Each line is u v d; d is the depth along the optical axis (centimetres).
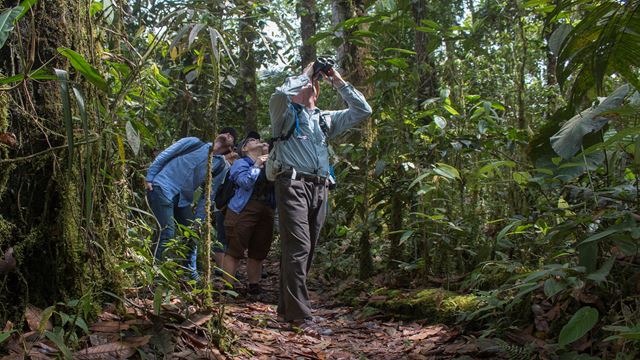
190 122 640
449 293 393
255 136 514
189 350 264
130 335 252
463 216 457
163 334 258
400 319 396
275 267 658
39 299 241
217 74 275
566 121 310
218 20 278
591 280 269
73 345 228
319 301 483
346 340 358
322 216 402
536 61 571
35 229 242
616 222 276
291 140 383
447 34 443
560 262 335
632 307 267
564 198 348
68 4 261
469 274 417
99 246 252
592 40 254
